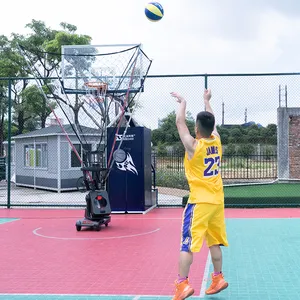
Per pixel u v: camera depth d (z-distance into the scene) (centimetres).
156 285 558
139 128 1227
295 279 575
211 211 461
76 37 3078
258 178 1895
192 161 465
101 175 1037
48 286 562
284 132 1742
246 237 862
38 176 2120
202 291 527
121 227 1014
